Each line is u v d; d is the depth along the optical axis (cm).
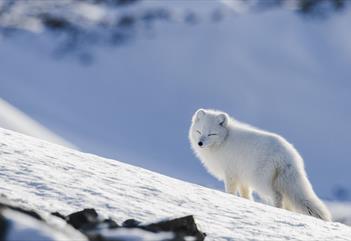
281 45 15850
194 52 15888
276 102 14338
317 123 13562
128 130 13762
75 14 18038
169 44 16462
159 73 15762
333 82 14838
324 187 10462
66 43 16588
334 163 11981
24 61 15438
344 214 5444
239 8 17625
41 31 16850
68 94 14762
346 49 15725
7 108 9988
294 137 13162
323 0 17162
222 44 16062
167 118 14488
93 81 15462
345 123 13550
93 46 16538
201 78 15462
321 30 16162
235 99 14638
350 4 17100
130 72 15862
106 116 14175
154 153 12619
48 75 15162
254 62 15462
